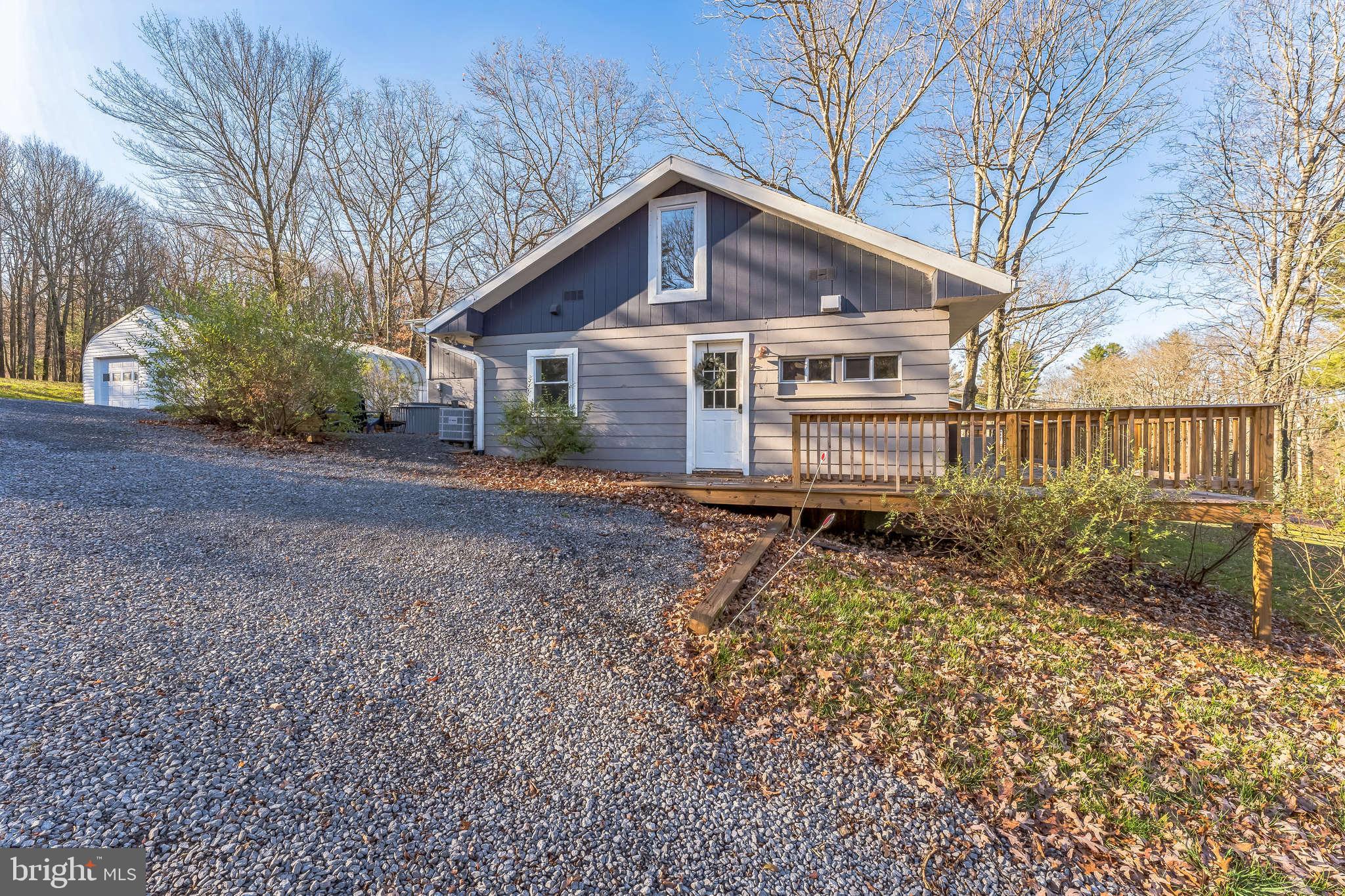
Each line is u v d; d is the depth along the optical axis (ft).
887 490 21.06
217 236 68.18
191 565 13.58
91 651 9.83
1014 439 18.97
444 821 7.42
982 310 26.53
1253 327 55.31
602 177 83.76
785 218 27.86
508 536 17.84
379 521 18.12
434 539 17.02
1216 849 8.35
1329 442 23.56
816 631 13.76
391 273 89.30
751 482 24.79
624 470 30.48
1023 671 13.06
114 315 104.32
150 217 88.74
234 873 6.23
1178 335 83.51
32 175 99.91
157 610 11.41
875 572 18.39
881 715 10.82
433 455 31.53
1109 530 17.35
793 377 28.04
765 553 18.90
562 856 7.15
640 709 10.34
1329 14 42.55
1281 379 43.42
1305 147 44.55
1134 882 7.67
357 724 9.00
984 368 75.46
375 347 62.34
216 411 30.50
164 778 7.34
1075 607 17.40
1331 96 43.11
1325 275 46.16
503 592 14.11
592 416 31.01
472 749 8.86
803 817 8.31
